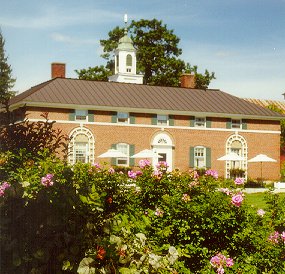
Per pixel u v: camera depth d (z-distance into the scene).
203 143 45.84
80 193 5.53
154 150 44.12
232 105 47.91
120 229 5.86
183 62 62.16
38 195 5.16
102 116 42.50
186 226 8.09
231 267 7.96
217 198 8.41
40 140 9.13
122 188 8.91
